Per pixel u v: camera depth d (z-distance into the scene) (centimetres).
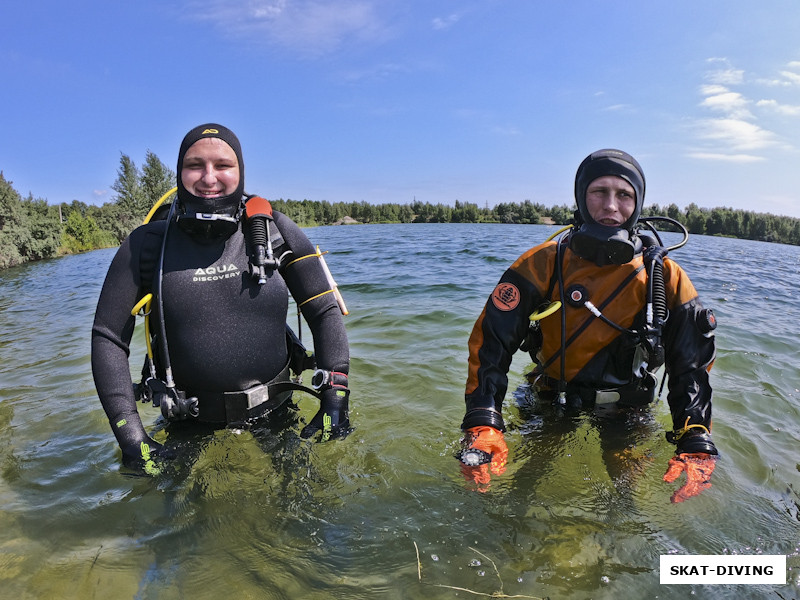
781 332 450
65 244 2945
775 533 163
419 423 246
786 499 184
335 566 150
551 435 225
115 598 140
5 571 151
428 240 1925
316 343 229
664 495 182
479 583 142
